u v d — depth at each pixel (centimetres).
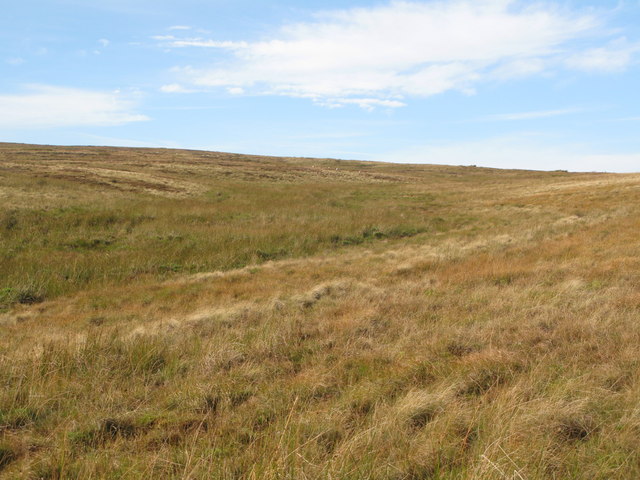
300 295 1025
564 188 4016
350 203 3616
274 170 6212
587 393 416
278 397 481
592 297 796
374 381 506
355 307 867
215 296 1166
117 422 439
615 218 2222
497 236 1966
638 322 618
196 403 473
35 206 2180
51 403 487
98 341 668
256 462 339
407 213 3011
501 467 305
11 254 1595
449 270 1251
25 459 379
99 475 353
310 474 319
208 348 643
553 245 1581
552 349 558
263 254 1808
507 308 779
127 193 3069
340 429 397
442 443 356
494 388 461
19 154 5797
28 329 931
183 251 1759
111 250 1742
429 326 700
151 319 959
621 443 342
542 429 370
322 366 557
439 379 491
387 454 352
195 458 360
